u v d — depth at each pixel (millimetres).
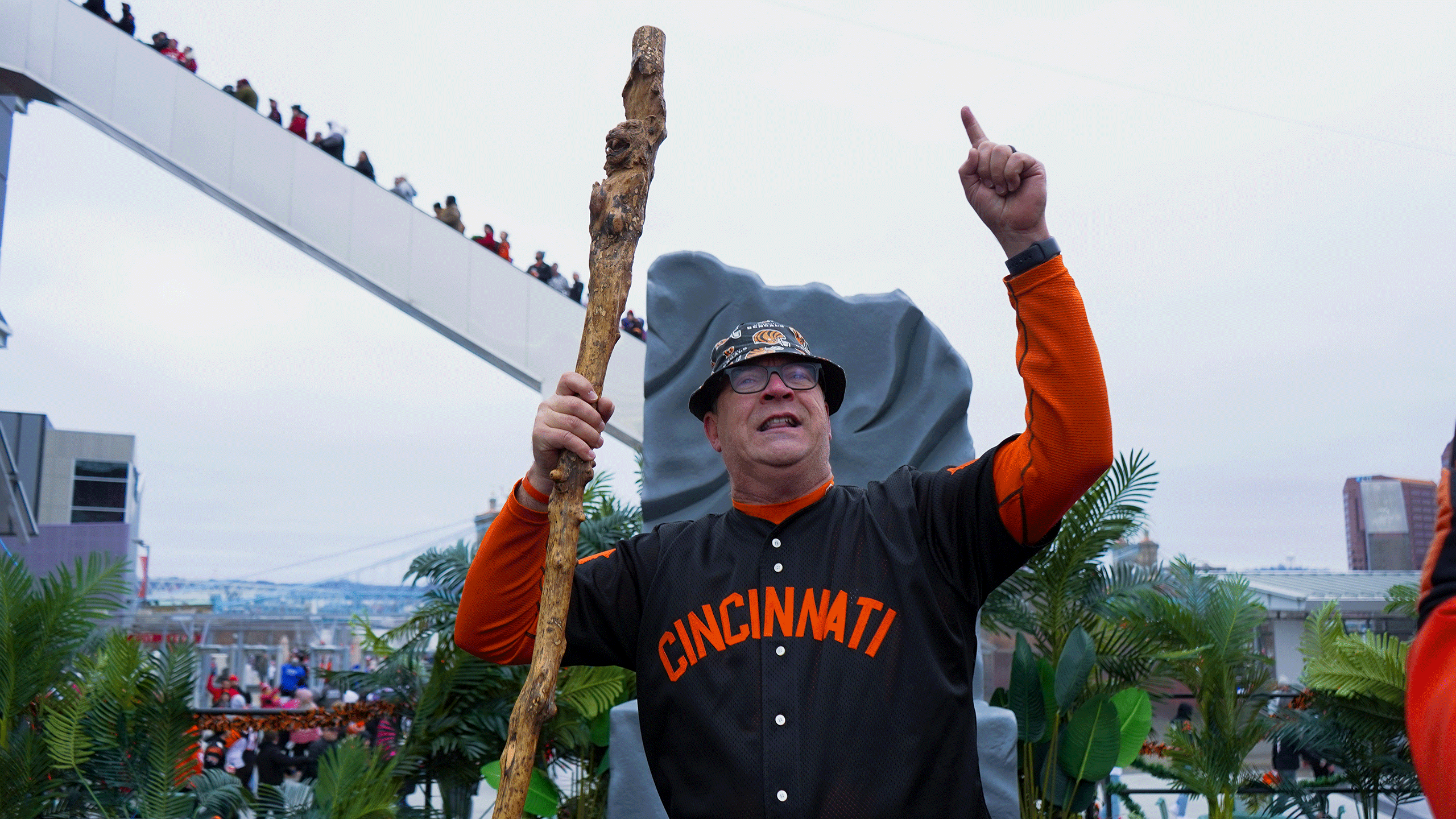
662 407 4203
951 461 4195
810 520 1746
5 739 3984
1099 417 1534
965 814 1544
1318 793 5016
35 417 22156
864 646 1600
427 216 11352
